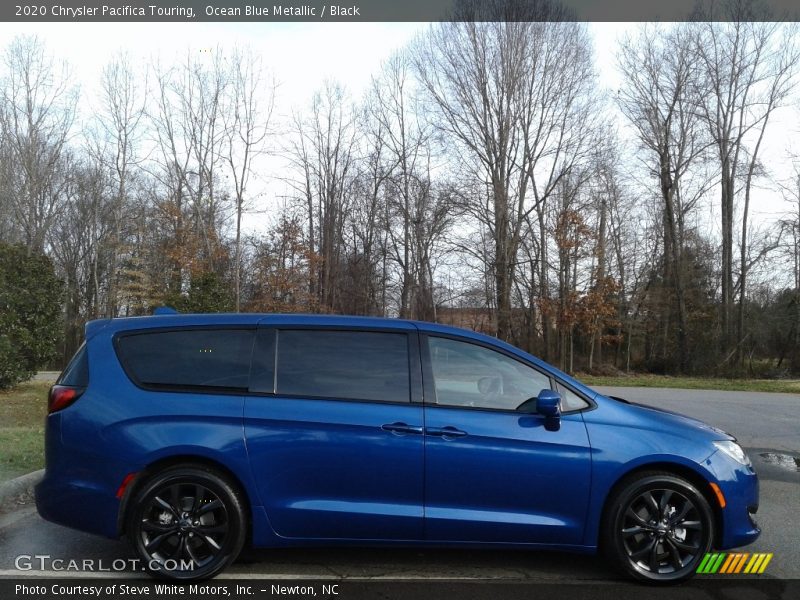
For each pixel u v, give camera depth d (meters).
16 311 15.12
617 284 33.75
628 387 22.28
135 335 4.64
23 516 5.82
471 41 34.97
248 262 35.53
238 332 4.66
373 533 4.40
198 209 33.53
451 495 4.41
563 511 4.45
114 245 37.97
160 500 4.34
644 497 4.48
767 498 6.94
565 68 34.72
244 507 4.40
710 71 36.56
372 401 4.48
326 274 39.16
